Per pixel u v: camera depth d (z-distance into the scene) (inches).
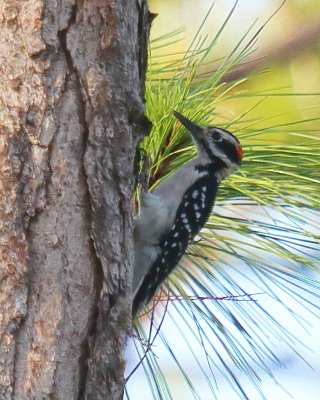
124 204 255.6
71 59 248.5
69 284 241.4
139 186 327.9
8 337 234.2
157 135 309.9
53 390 236.2
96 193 248.1
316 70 422.0
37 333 236.7
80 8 250.2
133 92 262.2
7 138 240.7
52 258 240.4
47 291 238.8
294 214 287.1
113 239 251.0
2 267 236.1
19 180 239.6
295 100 402.0
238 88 415.5
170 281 324.8
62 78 246.5
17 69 243.9
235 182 296.5
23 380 234.4
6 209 237.9
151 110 303.7
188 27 438.3
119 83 256.8
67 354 239.1
